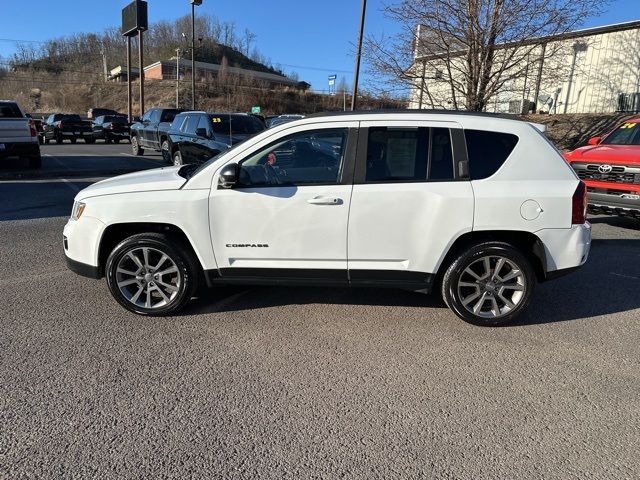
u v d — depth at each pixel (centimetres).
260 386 325
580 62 2172
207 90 7506
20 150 1314
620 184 755
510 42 1268
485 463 256
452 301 418
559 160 412
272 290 502
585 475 247
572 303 483
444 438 275
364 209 399
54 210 865
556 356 374
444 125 405
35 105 7806
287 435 275
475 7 1207
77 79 8831
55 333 395
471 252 406
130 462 251
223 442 268
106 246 437
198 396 311
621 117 1872
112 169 1420
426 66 1419
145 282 427
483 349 383
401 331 412
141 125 1745
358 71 1761
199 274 438
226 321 426
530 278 411
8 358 353
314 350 376
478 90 1323
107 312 439
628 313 459
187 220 408
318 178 409
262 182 412
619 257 654
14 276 530
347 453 262
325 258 412
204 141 1171
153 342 383
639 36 1980
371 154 404
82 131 2972
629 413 302
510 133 409
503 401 313
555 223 401
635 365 362
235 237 412
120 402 302
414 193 397
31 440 265
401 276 414
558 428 286
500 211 396
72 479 238
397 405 306
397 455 261
